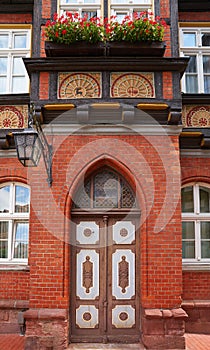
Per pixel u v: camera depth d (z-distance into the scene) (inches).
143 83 318.3
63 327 293.1
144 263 303.9
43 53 330.6
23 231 362.0
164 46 313.4
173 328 294.2
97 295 315.3
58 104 309.7
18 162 362.9
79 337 309.3
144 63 314.0
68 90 316.2
